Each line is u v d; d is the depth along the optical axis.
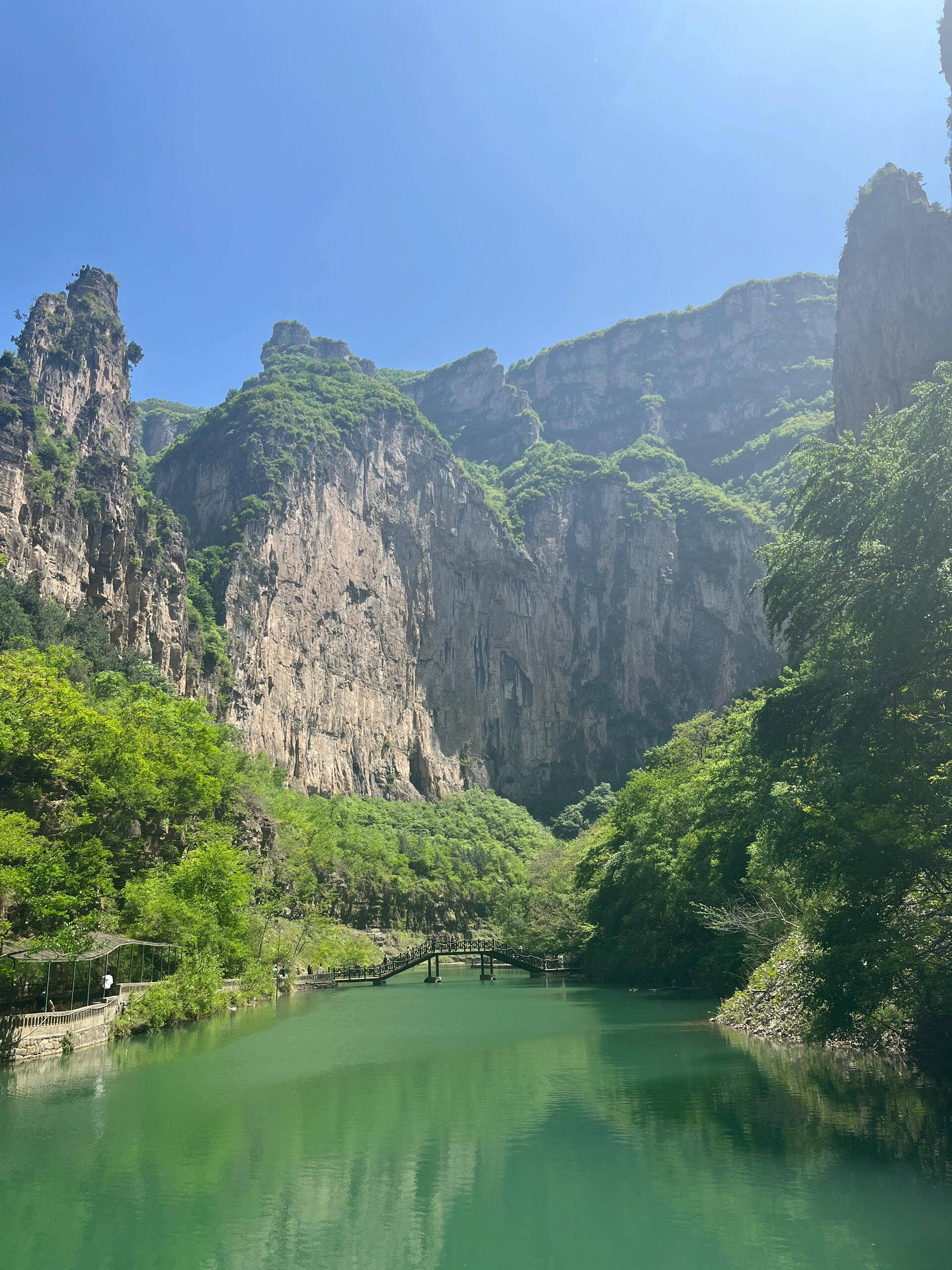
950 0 72.06
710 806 49.59
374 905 110.69
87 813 43.50
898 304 126.31
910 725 22.84
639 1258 14.59
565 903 90.94
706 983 56.97
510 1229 15.95
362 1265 14.60
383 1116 24.23
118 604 104.06
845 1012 23.19
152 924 43.03
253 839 74.75
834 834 23.69
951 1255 14.43
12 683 46.53
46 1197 17.83
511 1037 39.50
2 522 87.12
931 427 22.66
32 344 115.25
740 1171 18.53
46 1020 31.73
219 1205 17.38
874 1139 20.36
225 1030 41.88
